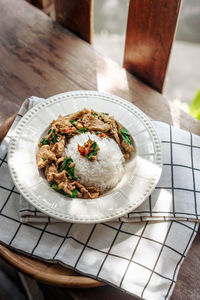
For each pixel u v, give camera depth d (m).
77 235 0.59
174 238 0.60
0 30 0.87
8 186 0.63
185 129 0.76
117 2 1.61
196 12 1.59
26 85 0.78
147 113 0.77
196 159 0.67
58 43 0.86
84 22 0.84
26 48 0.84
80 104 0.68
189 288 0.58
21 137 0.63
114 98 0.68
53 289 0.68
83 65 0.83
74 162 0.61
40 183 0.59
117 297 0.58
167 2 0.66
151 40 0.74
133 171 0.61
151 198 0.62
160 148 0.62
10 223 0.60
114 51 1.56
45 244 0.59
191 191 0.64
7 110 0.74
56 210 0.56
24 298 0.67
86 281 0.55
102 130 0.64
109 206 0.57
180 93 1.53
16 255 0.58
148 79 0.82
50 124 0.65
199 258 0.60
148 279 0.57
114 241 0.60
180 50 1.66
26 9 0.91
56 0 0.85
